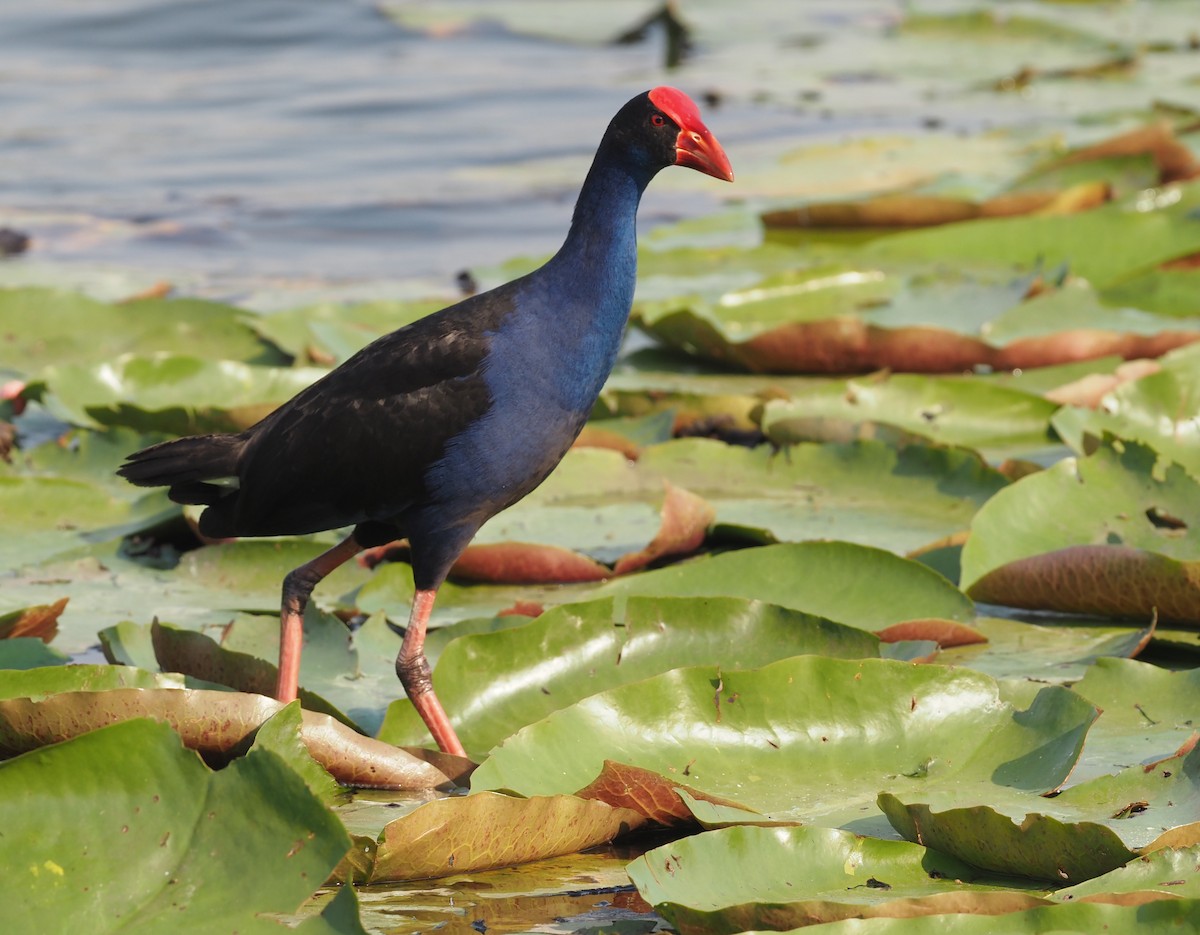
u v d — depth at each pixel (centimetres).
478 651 784
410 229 1948
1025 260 1669
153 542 1036
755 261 1705
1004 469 1056
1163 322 1441
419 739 762
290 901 546
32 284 1653
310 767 631
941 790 665
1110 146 1881
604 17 3203
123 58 2883
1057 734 671
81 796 586
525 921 604
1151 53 2838
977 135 2247
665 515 957
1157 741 718
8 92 2600
